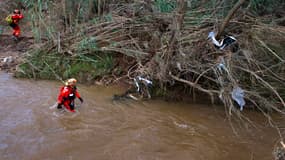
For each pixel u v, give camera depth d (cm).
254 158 564
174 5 888
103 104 758
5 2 1564
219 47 788
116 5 1035
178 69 811
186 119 714
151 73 835
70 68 927
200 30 841
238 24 850
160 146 585
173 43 777
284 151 555
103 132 620
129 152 556
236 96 729
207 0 925
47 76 922
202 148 589
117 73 917
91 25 1026
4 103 720
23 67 938
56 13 1115
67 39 998
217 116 740
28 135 589
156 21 898
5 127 612
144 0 940
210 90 756
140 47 920
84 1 1088
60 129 620
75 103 752
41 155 531
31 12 1163
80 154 540
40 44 1018
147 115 720
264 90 789
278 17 970
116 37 966
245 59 793
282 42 838
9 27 1445
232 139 632
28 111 687
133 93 830
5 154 527
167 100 812
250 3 868
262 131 676
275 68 808
